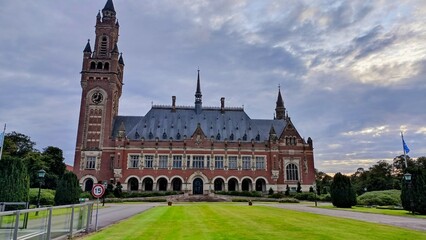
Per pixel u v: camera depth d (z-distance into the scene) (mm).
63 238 19297
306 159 104125
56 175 101688
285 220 28875
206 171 99375
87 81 102562
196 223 26797
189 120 108250
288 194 90625
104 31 107688
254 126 110000
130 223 27281
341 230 22219
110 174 97188
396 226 25188
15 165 35906
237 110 113375
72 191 48969
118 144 97750
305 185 101875
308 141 105688
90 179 96688
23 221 14859
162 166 98688
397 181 114812
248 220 28938
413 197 38750
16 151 106062
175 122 106938
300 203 71812
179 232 21484
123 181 95875
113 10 110125
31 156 96250
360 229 22750
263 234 20391
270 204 65125
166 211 41625
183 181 97875
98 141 98750
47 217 17141
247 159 102125
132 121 108312
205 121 108688
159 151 99500
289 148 104438
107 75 103250
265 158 102438
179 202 76188
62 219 19094
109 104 101625
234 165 101250
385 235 20062
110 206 58875
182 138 103062
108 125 100125
